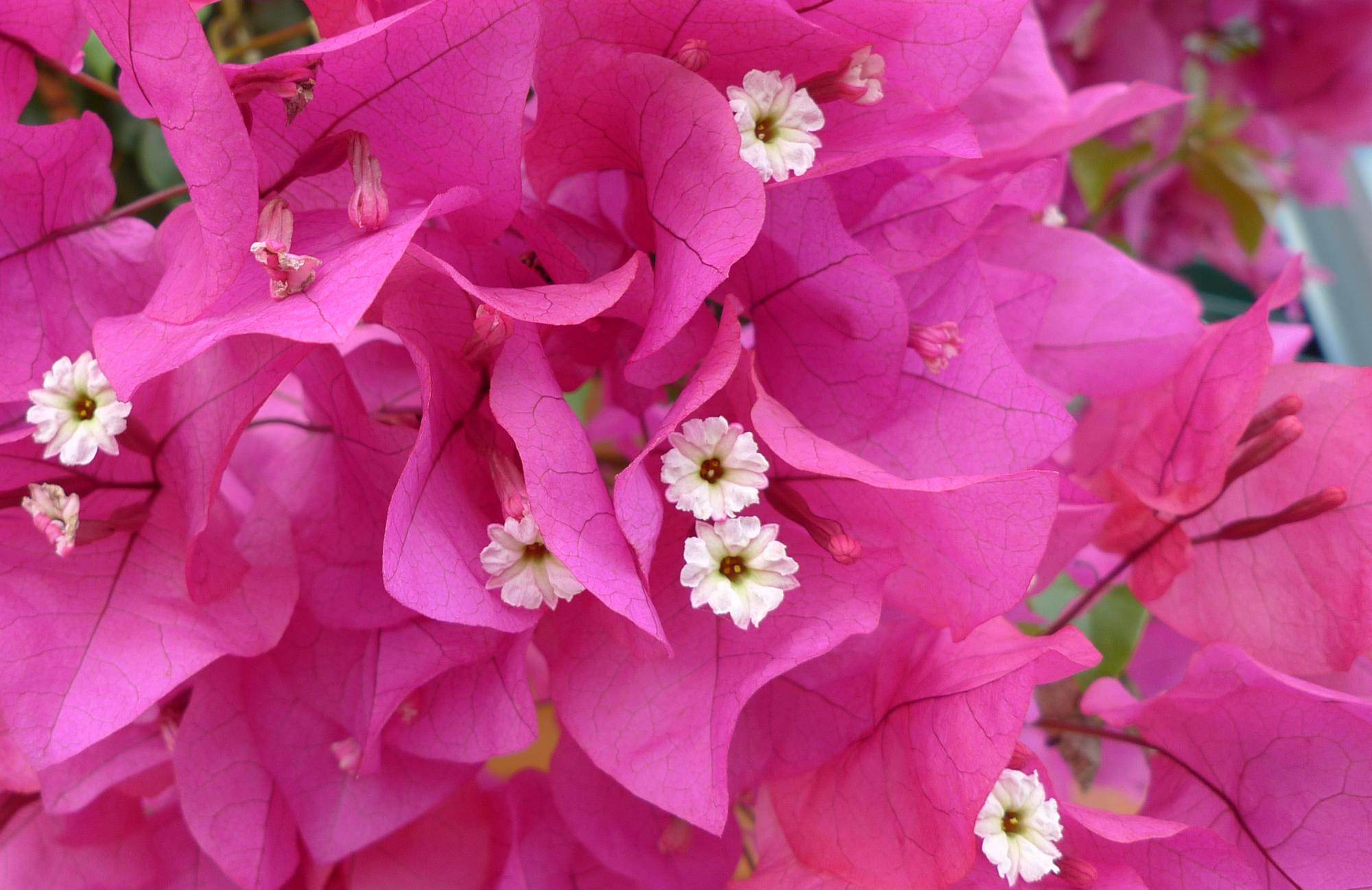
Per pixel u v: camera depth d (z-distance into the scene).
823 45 0.13
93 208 0.14
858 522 0.14
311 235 0.13
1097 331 0.17
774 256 0.14
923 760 0.14
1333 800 0.15
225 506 0.15
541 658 0.18
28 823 0.16
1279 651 0.16
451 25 0.12
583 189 0.14
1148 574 0.17
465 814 0.17
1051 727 0.18
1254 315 0.15
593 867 0.16
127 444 0.14
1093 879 0.14
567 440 0.12
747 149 0.13
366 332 0.17
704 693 0.13
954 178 0.15
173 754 0.15
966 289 0.15
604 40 0.13
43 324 0.14
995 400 0.14
